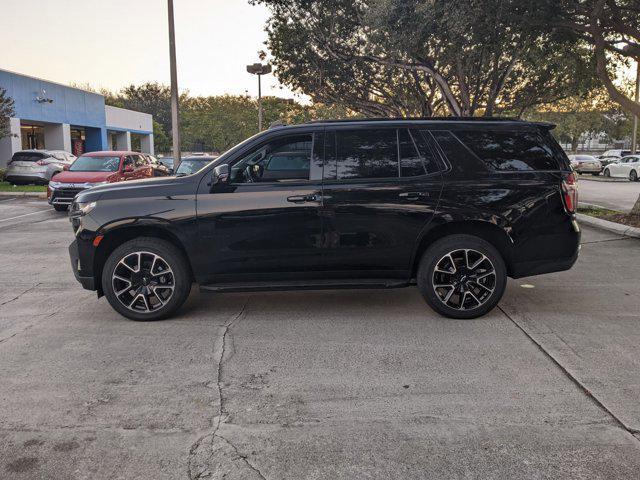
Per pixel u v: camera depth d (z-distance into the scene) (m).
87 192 5.43
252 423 3.30
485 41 12.55
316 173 5.23
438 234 5.33
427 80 25.44
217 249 5.20
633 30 11.95
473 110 22.56
